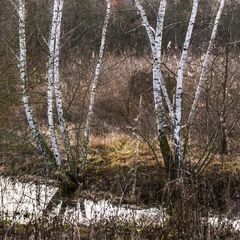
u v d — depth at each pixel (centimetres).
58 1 1122
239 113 1204
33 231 809
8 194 958
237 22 1321
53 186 1112
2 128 1167
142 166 1171
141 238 821
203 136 1237
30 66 1166
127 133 1387
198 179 1055
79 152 1259
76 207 961
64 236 796
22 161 1173
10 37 1165
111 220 868
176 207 845
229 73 1276
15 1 1272
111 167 1195
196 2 1066
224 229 840
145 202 1045
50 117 1143
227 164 1153
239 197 988
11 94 1097
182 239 812
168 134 1283
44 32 1313
